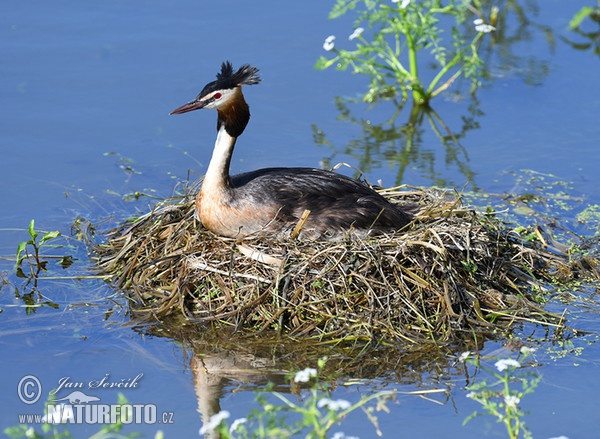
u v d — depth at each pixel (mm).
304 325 12289
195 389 11172
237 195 13156
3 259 13984
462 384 11312
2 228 14742
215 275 12719
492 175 16484
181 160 16750
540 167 16734
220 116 13266
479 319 12602
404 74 18625
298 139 17469
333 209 13219
